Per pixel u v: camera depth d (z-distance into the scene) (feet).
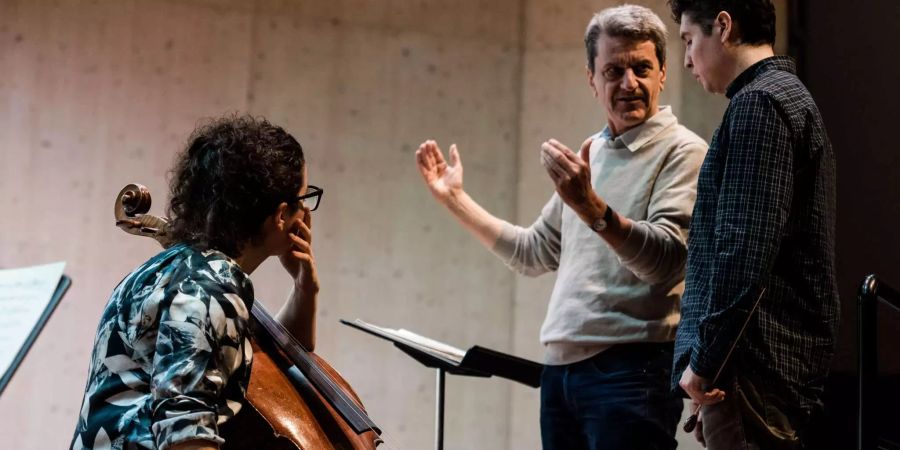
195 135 5.94
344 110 16.42
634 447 8.59
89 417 5.07
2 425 14.52
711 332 6.46
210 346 4.91
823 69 13.17
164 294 5.05
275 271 15.69
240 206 5.57
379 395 16.26
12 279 10.25
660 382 8.72
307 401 6.06
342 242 16.24
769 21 7.43
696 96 15.72
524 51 17.24
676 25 15.96
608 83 9.45
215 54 15.79
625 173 9.34
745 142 6.66
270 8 16.14
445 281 16.67
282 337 6.66
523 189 17.03
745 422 6.71
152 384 4.81
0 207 14.70
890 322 11.80
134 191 6.30
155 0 15.55
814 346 6.82
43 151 14.93
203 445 4.67
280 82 16.11
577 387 8.97
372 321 16.28
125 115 15.29
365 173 16.44
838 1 13.06
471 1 17.16
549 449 9.25
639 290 8.87
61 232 14.89
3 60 14.90
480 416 16.78
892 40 12.54
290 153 5.82
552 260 10.42
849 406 11.70
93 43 15.24
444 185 10.69
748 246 6.43
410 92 16.76
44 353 14.73
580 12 17.03
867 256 12.50
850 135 12.84
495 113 17.10
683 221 8.84
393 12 16.80
